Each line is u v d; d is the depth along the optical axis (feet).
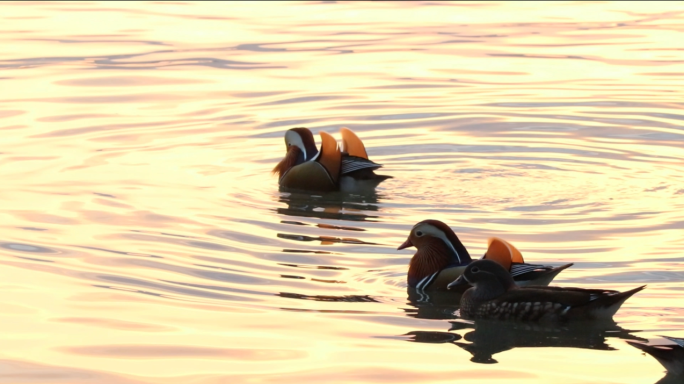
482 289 38.40
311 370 32.48
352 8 116.37
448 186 55.98
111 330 35.83
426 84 79.66
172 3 121.39
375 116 71.05
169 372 32.32
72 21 108.47
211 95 76.89
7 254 44.14
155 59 89.66
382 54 90.84
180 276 41.60
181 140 65.10
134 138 65.36
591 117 70.08
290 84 80.23
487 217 50.21
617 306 36.29
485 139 65.41
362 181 55.62
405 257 44.65
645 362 33.30
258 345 34.47
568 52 91.30
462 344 35.04
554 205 51.98
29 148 62.54
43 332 35.58
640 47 93.15
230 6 118.93
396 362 33.22
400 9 115.24
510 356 33.88
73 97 76.23
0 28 104.12
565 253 44.47
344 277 42.01
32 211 50.39
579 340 35.35
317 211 51.67
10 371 32.35
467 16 110.22
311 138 58.18
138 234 47.09
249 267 42.93
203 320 36.78
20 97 76.02
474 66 85.87
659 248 44.78
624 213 50.31
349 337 35.42
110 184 55.42
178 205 51.90
